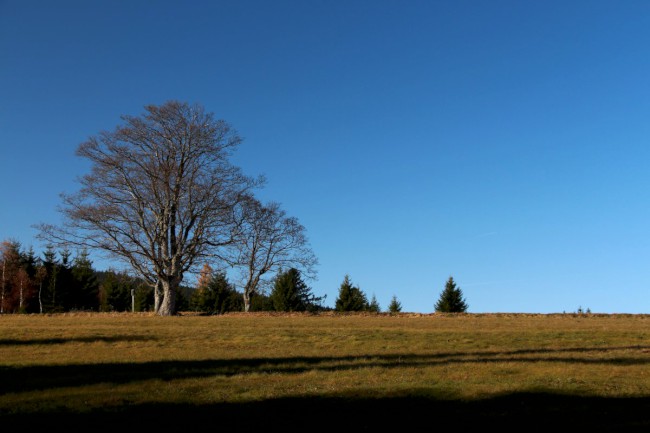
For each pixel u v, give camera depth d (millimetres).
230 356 18734
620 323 33750
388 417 10289
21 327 28297
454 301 70812
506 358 18391
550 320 36531
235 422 9883
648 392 12602
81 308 77062
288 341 23844
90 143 40125
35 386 12914
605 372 15203
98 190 40562
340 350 20828
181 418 10086
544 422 10016
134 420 9906
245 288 59969
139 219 41469
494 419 10203
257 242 59281
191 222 42562
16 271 75125
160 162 41625
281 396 11969
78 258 77250
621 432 9438
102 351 20047
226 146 43281
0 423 9578
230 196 42688
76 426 9453
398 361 17469
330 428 9578
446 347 22031
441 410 10828
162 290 45250
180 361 17188
